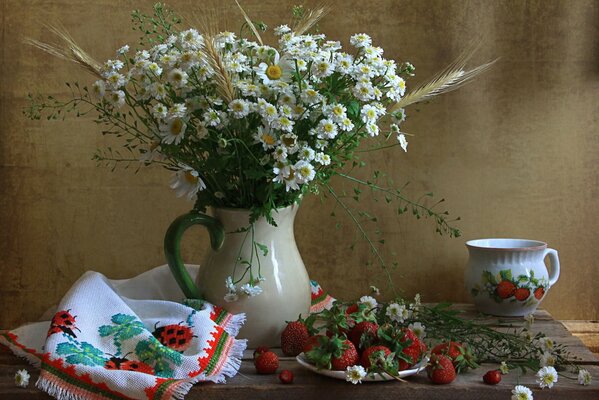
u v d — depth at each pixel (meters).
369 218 2.08
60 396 1.36
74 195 2.06
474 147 2.07
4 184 2.05
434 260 2.10
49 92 2.03
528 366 1.49
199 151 1.59
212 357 1.46
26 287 2.08
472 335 1.67
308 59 1.50
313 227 2.09
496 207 2.08
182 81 1.49
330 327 1.49
